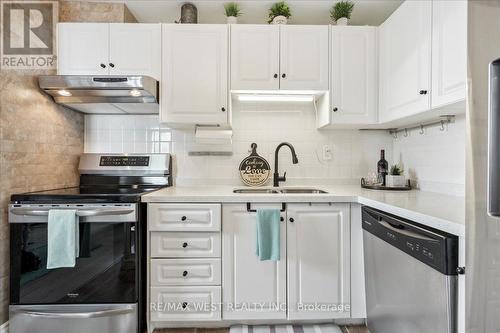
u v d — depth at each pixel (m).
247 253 1.63
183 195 1.61
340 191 1.82
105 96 1.87
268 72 1.89
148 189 1.97
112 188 2.02
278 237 1.60
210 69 1.89
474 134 0.69
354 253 1.65
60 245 1.47
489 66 0.64
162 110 1.88
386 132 2.28
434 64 1.33
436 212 1.09
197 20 2.16
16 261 1.54
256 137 2.26
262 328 1.69
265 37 1.89
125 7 2.05
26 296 1.55
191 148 2.24
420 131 1.92
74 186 2.09
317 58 1.90
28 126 1.69
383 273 1.32
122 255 1.56
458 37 1.18
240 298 1.64
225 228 1.63
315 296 1.65
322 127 2.13
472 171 0.70
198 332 1.68
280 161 2.26
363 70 1.90
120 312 1.56
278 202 1.63
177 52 1.88
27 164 1.68
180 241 1.62
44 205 1.52
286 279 1.64
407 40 1.56
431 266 0.96
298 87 1.89
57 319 1.55
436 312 0.95
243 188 2.07
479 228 0.69
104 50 1.87
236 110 2.25
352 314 1.65
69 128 2.05
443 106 1.30
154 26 1.88
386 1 1.99
